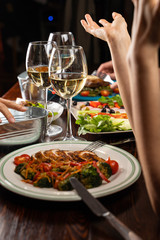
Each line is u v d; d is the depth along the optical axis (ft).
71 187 2.60
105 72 7.08
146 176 2.05
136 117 1.91
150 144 1.93
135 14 1.83
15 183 2.69
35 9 19.71
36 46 4.35
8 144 3.59
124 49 2.66
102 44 13.43
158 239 2.13
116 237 2.13
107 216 2.08
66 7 13.53
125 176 2.78
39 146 3.51
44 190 2.58
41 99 5.36
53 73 3.81
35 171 2.80
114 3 12.85
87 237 2.14
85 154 3.16
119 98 5.75
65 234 2.19
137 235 2.07
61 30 18.66
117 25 2.76
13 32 19.99
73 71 3.79
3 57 19.97
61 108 4.91
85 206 2.51
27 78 5.25
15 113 4.15
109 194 2.49
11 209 2.50
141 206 2.52
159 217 2.24
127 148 3.76
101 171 2.78
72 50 3.74
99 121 4.23
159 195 2.07
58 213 2.43
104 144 3.49
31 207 2.52
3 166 3.02
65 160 3.02
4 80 18.99
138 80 1.82
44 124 3.74
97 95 6.56
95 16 13.47
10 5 19.60
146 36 1.72
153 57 1.80
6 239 2.16
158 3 1.59
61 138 4.03
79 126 4.65
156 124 1.89
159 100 1.86
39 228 2.26
